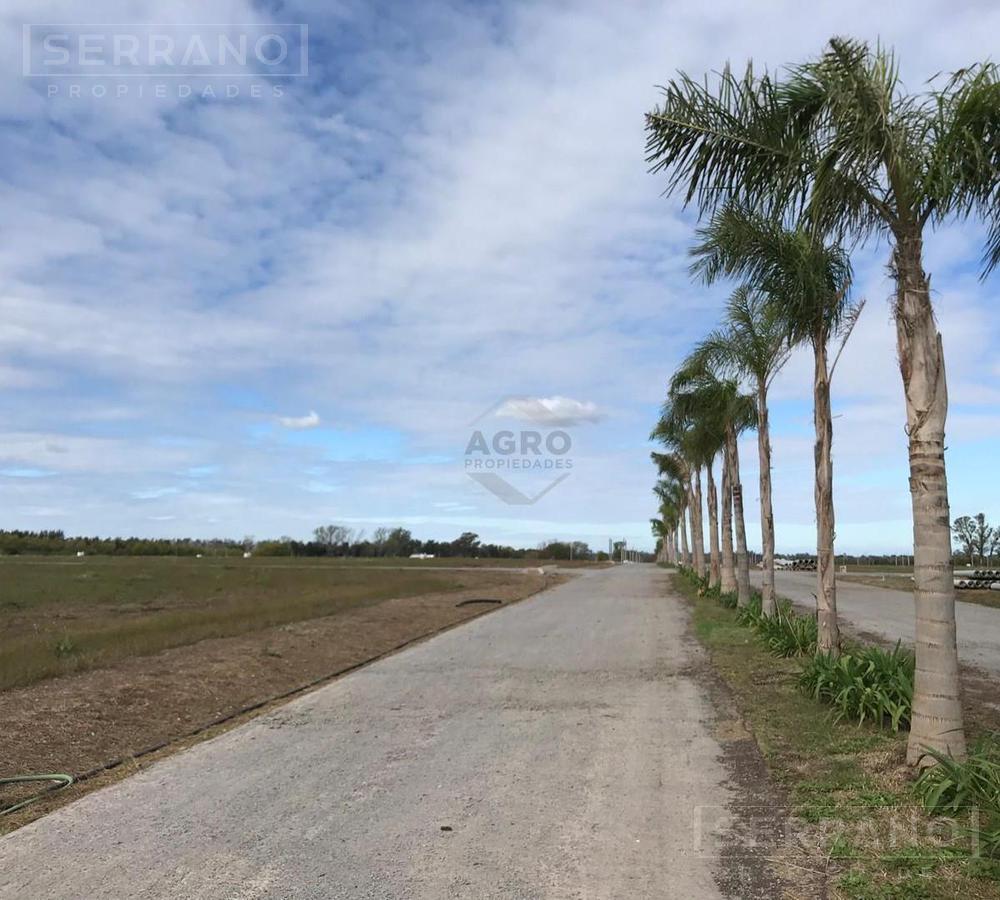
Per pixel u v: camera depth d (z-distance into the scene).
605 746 7.16
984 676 10.11
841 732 7.19
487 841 4.83
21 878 4.35
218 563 58.50
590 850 4.67
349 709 9.02
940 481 5.63
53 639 13.51
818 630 10.29
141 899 4.06
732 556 23.48
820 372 10.06
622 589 33.84
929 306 5.66
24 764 6.64
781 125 6.19
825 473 10.12
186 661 11.52
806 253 8.55
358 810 5.44
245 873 4.37
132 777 6.37
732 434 19.25
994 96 5.38
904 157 5.64
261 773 6.41
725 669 11.16
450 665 12.34
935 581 5.63
